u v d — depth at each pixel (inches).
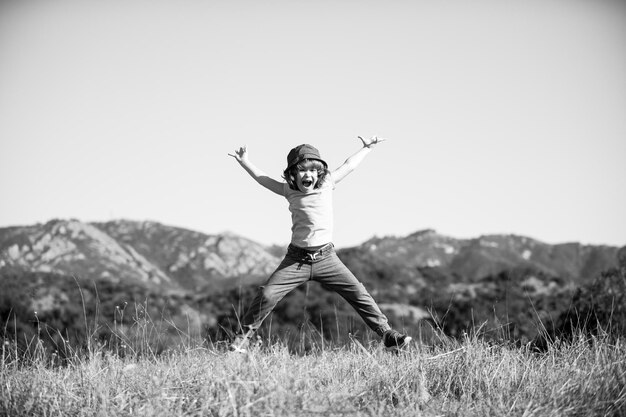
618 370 203.8
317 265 228.5
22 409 197.2
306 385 198.1
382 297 1669.5
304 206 228.7
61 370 231.1
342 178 237.3
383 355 243.0
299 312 1042.7
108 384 213.6
